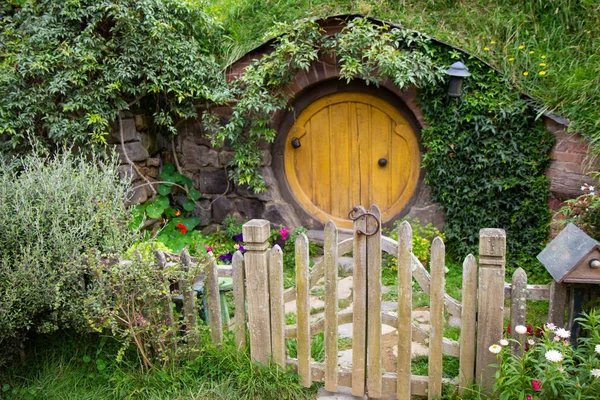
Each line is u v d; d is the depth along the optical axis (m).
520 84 4.49
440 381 2.65
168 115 5.09
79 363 3.19
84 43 4.57
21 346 3.12
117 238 3.26
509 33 4.74
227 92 4.98
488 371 2.58
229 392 2.86
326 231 2.68
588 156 4.20
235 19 5.54
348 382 2.82
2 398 2.96
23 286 2.87
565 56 4.57
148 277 2.80
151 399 2.86
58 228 3.03
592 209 3.60
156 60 4.82
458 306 2.57
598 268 2.38
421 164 5.08
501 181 4.58
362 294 2.68
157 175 5.56
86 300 2.80
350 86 5.12
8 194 3.17
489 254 2.46
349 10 5.05
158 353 3.03
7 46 4.68
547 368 2.29
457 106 4.64
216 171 5.52
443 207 4.89
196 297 3.17
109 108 4.77
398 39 4.67
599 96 4.18
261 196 5.41
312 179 5.48
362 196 5.38
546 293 2.57
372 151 5.26
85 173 3.67
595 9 4.56
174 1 4.93
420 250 4.62
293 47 4.70
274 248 2.81
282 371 2.92
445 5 5.05
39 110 4.51
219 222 5.64
